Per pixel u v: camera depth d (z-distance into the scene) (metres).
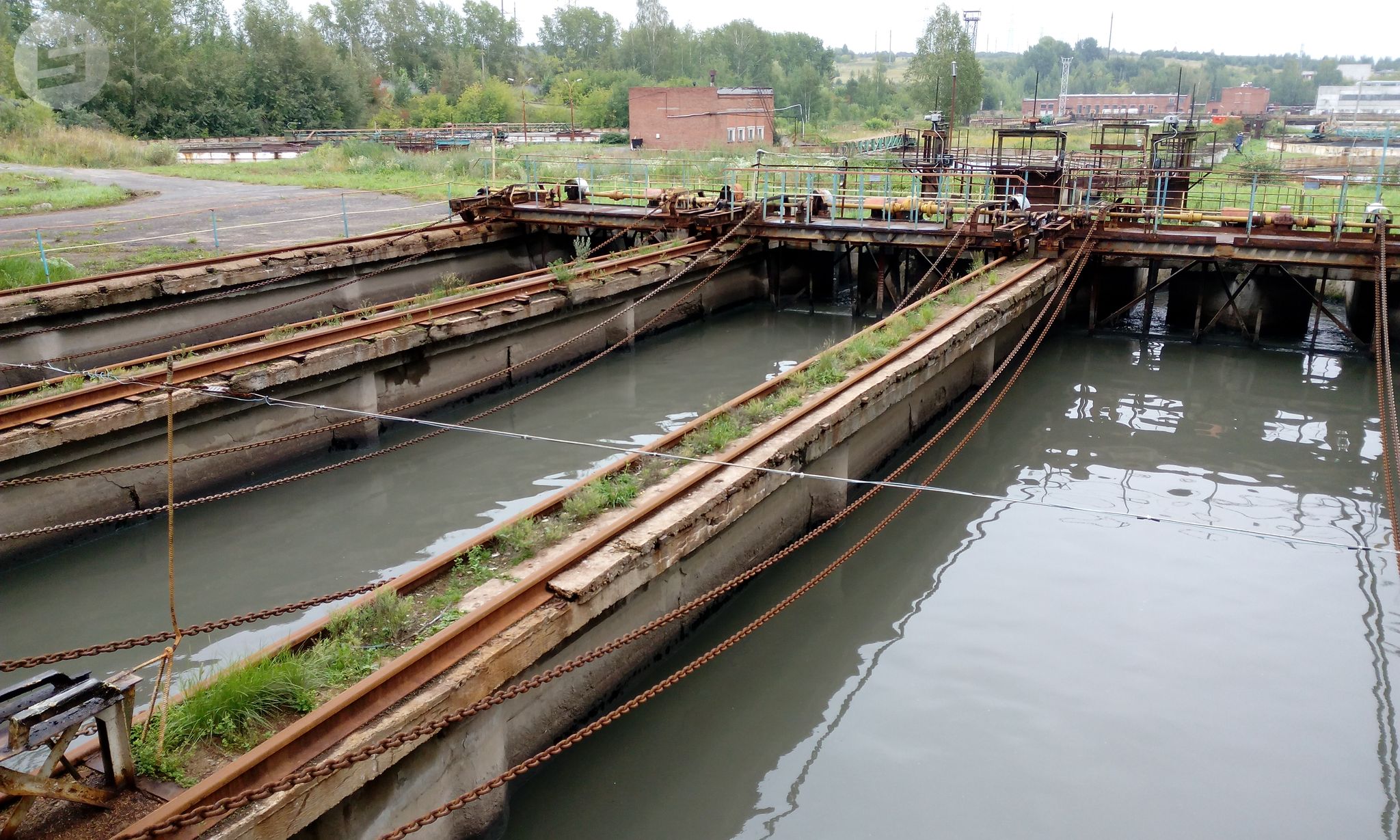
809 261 28.19
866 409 14.83
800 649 11.34
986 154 45.69
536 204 29.88
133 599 12.45
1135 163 37.16
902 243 25.23
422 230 27.53
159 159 57.34
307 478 16.36
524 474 16.31
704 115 70.75
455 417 19.27
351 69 98.38
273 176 49.03
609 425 18.59
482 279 29.36
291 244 28.17
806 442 13.15
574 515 10.42
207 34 99.06
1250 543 13.85
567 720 9.60
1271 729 9.79
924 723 9.94
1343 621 11.78
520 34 140.62
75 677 6.14
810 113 95.56
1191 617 11.87
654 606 10.73
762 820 8.66
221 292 22.53
